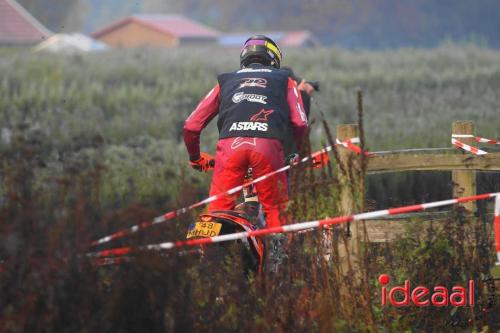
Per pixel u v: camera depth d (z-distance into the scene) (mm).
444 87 84938
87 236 15094
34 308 14320
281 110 22078
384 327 18781
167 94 75188
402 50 121688
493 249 19812
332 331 16656
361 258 18516
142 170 38688
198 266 17047
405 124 57344
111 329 14844
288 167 20688
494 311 20078
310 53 110938
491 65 103125
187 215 17391
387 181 34812
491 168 20828
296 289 17250
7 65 81312
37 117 58344
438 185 33781
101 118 60156
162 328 15109
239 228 19859
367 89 82875
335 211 18984
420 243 19656
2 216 14875
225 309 16812
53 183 17172
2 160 16656
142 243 15312
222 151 21797
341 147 20172
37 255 14617
